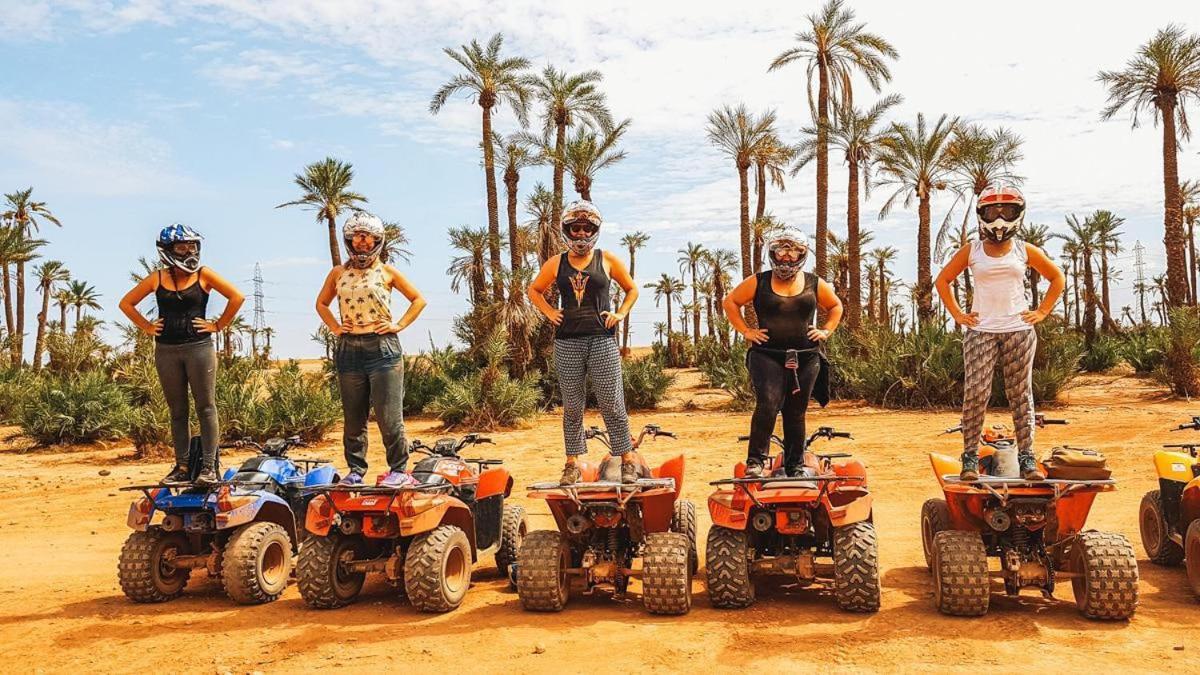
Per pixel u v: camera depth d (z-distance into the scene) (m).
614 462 7.02
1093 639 5.62
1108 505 10.50
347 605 7.09
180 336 7.37
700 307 83.44
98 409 21.48
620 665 5.34
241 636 6.27
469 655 5.64
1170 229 30.47
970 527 6.57
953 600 6.06
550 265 7.31
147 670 5.57
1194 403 22.16
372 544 7.36
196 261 7.40
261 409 21.16
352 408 7.48
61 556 9.78
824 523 6.73
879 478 13.43
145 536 7.32
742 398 25.67
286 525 7.93
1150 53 30.34
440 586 6.64
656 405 28.47
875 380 24.92
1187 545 6.68
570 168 32.34
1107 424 18.23
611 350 7.13
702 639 5.79
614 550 6.79
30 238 48.53
